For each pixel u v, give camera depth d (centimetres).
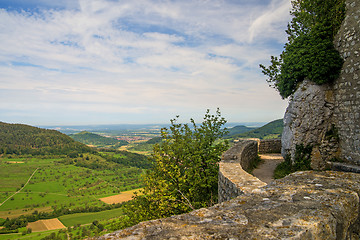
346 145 840
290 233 191
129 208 1121
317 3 985
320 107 921
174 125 1220
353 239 267
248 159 1205
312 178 354
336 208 243
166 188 929
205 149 1217
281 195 287
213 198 1046
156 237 196
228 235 195
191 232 203
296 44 1023
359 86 785
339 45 879
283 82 1105
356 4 824
